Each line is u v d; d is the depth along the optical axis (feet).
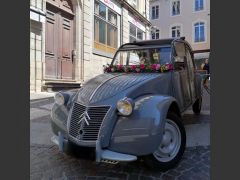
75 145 12.04
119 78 14.42
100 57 53.26
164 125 11.55
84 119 11.98
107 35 57.00
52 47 41.11
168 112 12.64
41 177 11.87
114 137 11.43
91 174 12.16
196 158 13.78
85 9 47.67
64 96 13.89
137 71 16.52
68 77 45.29
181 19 110.01
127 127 11.33
